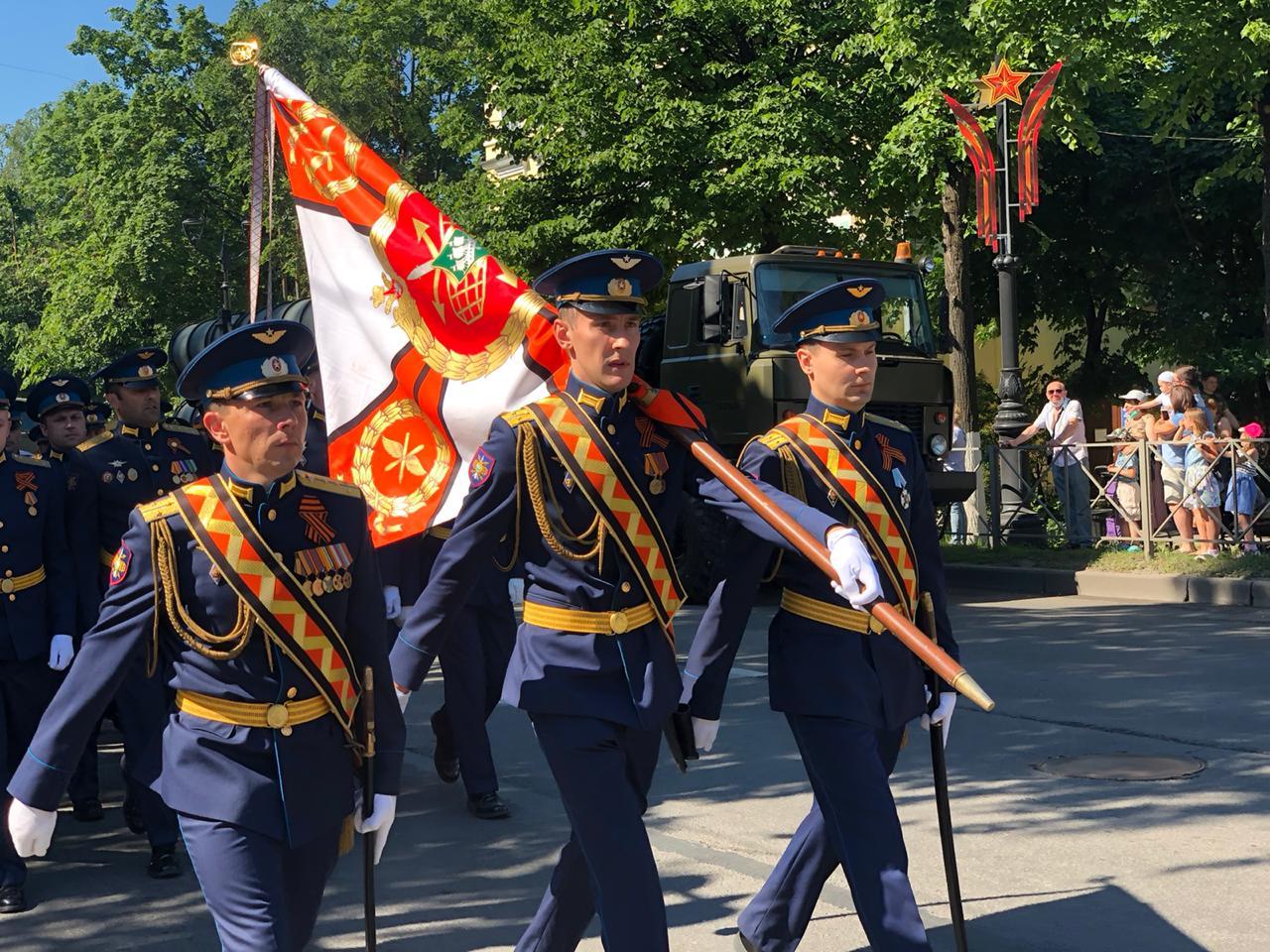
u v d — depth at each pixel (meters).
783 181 19.62
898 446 3.84
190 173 36.94
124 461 5.79
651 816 5.87
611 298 3.42
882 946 3.46
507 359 4.66
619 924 3.29
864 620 3.65
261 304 11.95
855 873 3.53
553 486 3.43
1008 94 15.13
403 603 6.35
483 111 27.62
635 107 20.78
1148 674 8.32
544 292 3.54
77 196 41.41
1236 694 7.67
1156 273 24.84
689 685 3.67
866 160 20.48
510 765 6.93
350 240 4.96
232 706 3.06
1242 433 13.05
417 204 4.87
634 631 3.45
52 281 44.25
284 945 2.93
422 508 4.77
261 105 5.21
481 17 28.67
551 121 21.77
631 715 3.38
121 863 5.59
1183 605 11.34
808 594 3.68
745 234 21.38
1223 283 24.11
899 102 19.89
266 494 3.13
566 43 21.45
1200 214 24.30
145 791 5.36
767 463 3.73
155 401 5.93
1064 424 14.11
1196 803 5.67
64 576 5.56
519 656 3.48
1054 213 24.75
